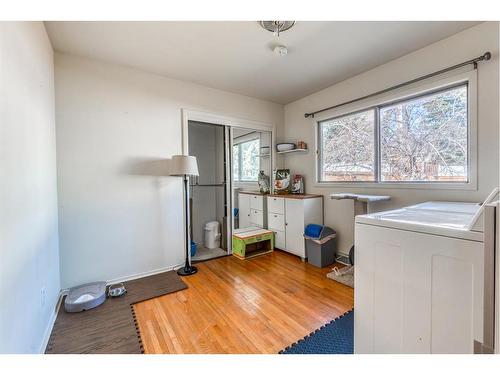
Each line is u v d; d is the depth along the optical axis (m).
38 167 1.52
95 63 2.37
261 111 3.71
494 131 1.80
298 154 3.73
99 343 1.54
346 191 2.98
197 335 1.62
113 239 2.47
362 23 1.85
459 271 0.80
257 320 1.79
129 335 1.62
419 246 0.90
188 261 2.79
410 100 2.39
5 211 0.99
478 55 1.87
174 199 2.86
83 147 2.30
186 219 2.87
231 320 1.79
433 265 0.86
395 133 2.53
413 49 2.23
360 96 2.78
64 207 2.21
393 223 0.98
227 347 1.49
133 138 2.58
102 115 2.40
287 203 3.34
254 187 4.03
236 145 3.68
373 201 2.37
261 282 2.46
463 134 2.03
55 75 2.17
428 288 0.87
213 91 3.20
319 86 3.16
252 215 3.96
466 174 2.01
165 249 2.79
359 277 1.11
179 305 2.02
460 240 0.79
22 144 1.23
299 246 3.16
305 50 2.24
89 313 1.90
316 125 3.42
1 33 1.01
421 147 2.31
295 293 2.22
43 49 1.76
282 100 3.76
